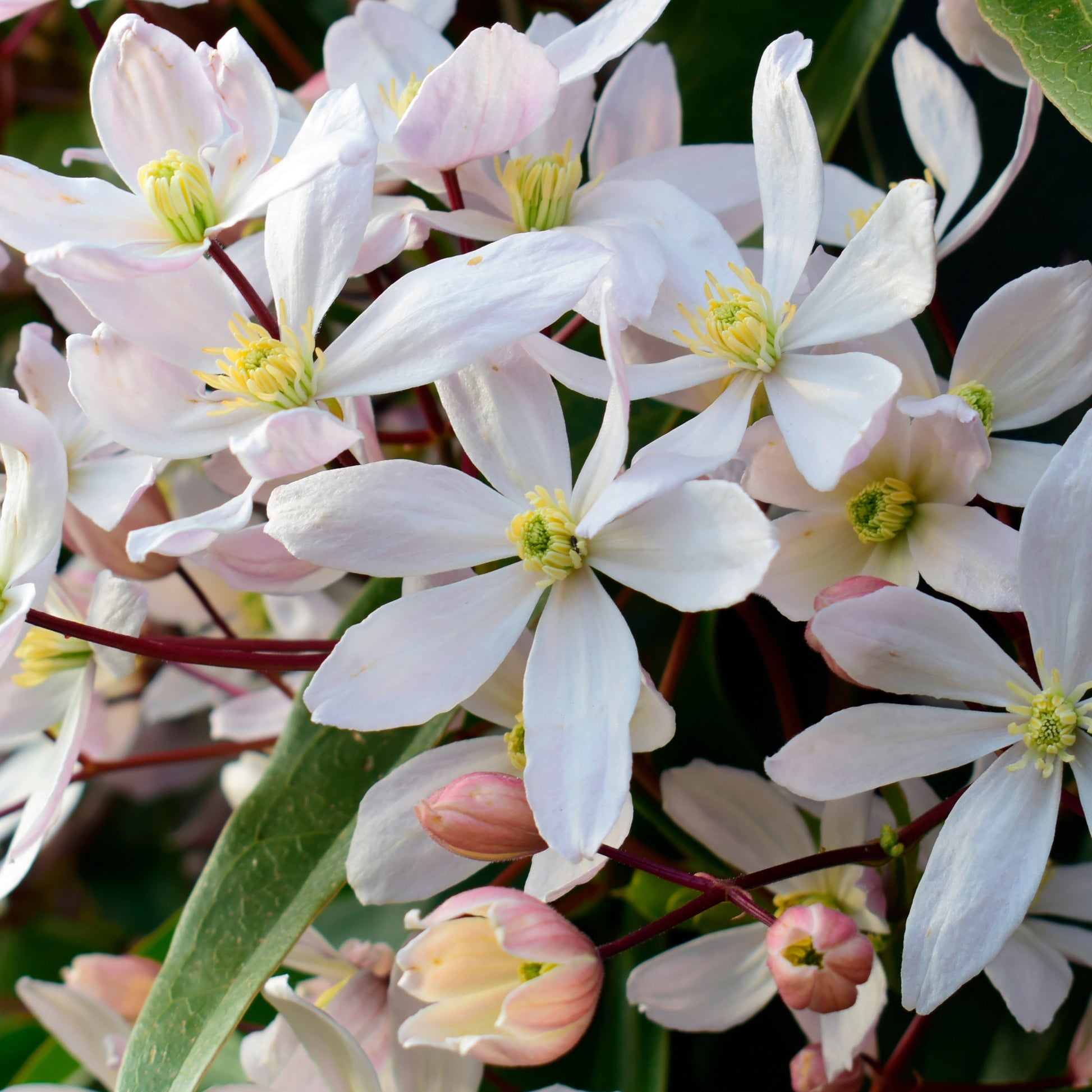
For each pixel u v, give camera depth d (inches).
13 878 14.6
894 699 16.5
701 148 15.4
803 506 14.3
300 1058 15.0
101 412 14.4
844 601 13.5
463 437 14.3
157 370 14.5
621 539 13.9
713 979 15.2
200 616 18.5
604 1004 16.3
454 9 16.5
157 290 14.5
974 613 16.0
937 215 15.3
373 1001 15.4
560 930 13.6
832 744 13.7
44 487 14.5
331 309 18.2
